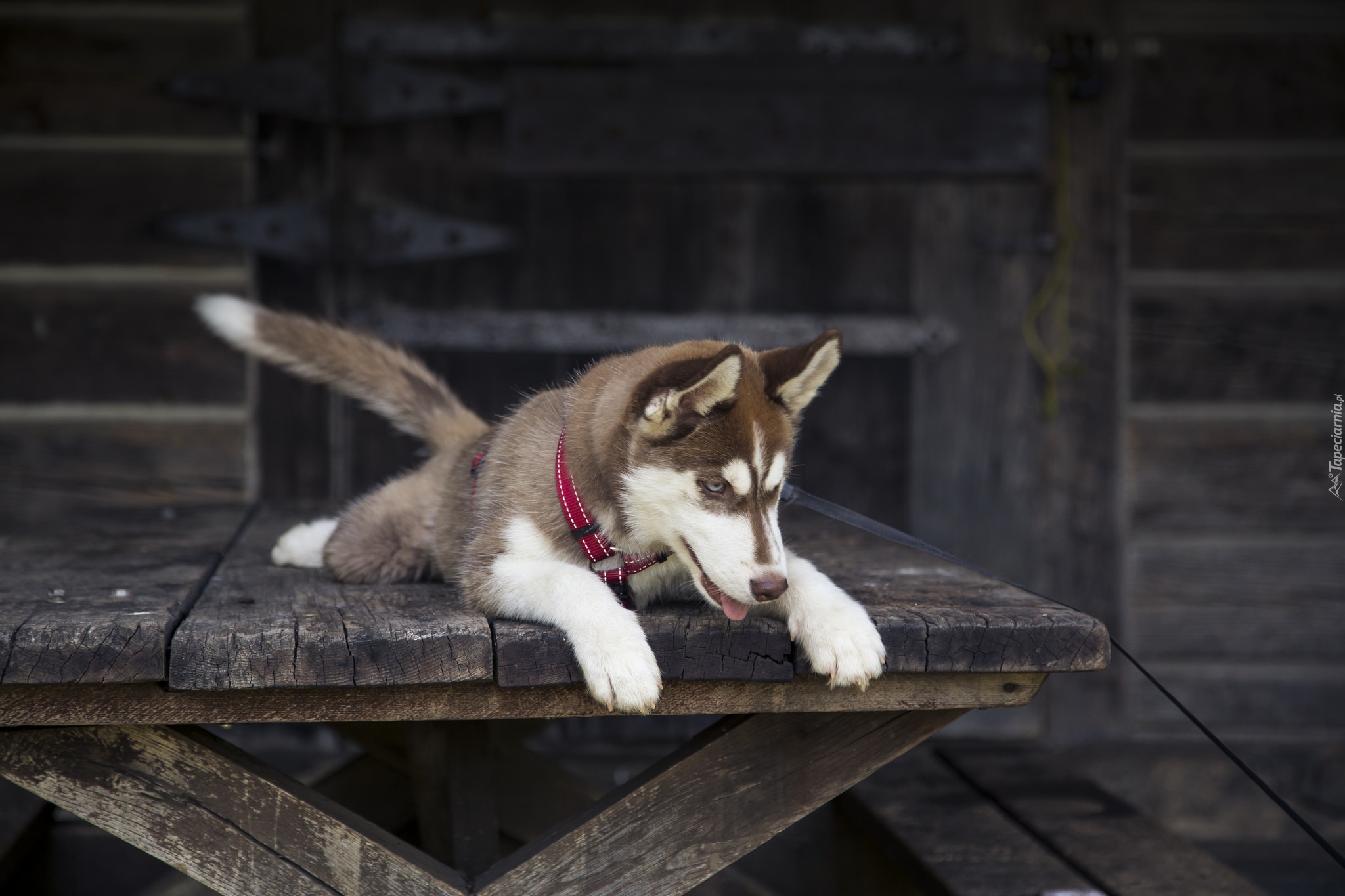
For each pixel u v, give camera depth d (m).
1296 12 3.98
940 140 3.99
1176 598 4.06
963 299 4.05
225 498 3.96
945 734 4.02
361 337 2.88
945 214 4.04
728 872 3.19
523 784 2.96
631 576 2.11
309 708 1.86
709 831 1.97
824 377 2.10
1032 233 4.03
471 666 1.80
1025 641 1.89
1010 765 3.36
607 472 1.99
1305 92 3.99
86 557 2.65
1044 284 4.03
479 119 3.98
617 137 3.97
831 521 3.41
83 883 3.35
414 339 3.95
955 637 1.88
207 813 1.87
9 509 3.87
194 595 2.17
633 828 1.95
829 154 3.99
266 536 3.02
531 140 3.96
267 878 1.88
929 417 4.07
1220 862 2.55
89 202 3.85
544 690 1.89
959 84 3.97
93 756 1.84
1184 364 4.04
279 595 2.20
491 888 1.91
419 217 3.94
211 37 3.86
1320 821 3.95
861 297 4.07
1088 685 4.04
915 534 4.08
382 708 1.88
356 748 3.89
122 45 3.83
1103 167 3.99
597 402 2.05
